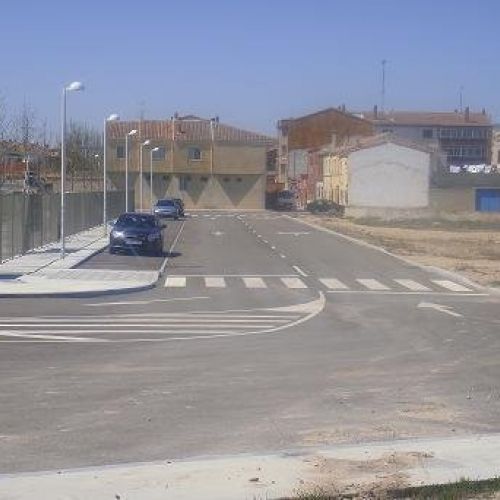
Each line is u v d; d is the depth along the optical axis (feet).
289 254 135.95
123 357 48.44
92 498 23.21
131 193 266.98
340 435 31.37
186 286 91.91
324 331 61.00
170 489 23.90
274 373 44.01
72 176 244.63
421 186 293.84
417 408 36.17
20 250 116.67
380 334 59.77
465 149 467.11
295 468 25.85
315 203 297.53
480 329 63.10
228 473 25.34
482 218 255.29
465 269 115.96
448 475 25.04
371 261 126.52
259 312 72.02
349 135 410.72
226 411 35.14
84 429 31.86
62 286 84.02
